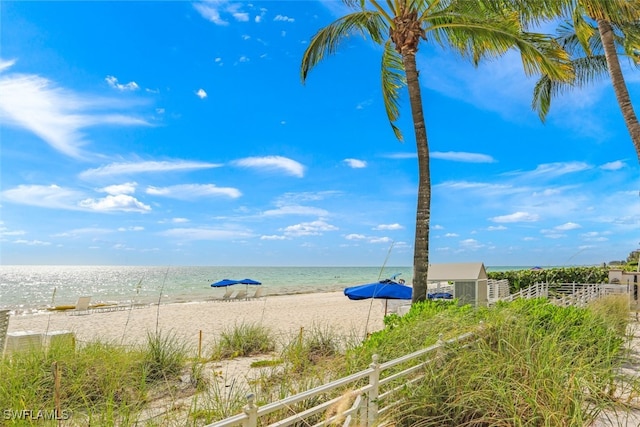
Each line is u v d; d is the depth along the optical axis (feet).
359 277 298.35
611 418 12.96
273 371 17.02
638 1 31.65
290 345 22.17
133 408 13.76
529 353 13.91
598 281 62.75
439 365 13.88
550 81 56.08
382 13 32.94
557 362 13.56
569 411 11.56
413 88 31.58
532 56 31.14
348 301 93.50
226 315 66.33
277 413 12.00
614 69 40.22
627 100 39.37
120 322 58.34
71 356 18.56
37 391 15.35
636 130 38.55
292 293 138.31
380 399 12.17
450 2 31.45
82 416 13.15
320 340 24.03
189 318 62.34
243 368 24.70
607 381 13.96
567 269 65.41
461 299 32.42
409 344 17.13
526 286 66.85
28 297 129.80
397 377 12.72
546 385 12.43
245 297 100.37
